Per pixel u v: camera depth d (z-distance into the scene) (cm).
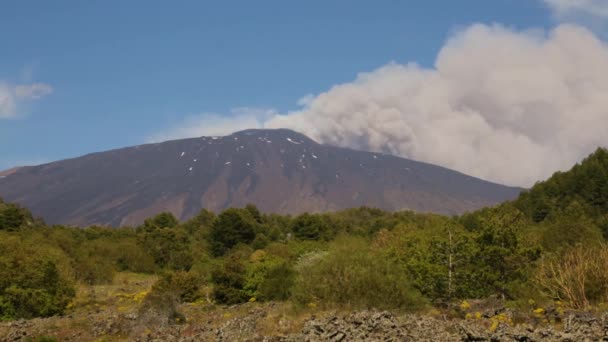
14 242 3997
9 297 3142
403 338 1177
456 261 2733
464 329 1158
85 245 7638
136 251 7956
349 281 1956
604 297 1748
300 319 1678
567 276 1838
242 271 3831
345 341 1237
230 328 1772
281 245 6644
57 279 3566
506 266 2712
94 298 4181
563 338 1076
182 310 2941
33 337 2262
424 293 2569
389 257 3047
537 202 8788
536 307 1720
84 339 2192
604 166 9812
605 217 6034
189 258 8256
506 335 1109
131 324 2392
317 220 10356
